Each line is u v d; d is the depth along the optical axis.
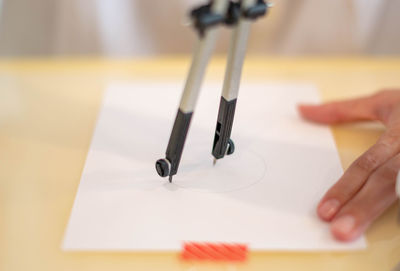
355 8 0.94
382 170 0.47
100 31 0.94
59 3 0.92
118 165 0.52
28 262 0.43
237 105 0.61
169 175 0.48
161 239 0.44
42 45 0.97
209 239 0.44
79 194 0.48
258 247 0.44
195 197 0.48
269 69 0.69
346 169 0.52
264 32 0.96
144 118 0.59
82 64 0.71
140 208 0.47
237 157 0.53
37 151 0.55
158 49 0.97
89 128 0.58
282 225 0.45
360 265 0.43
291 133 0.56
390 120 0.54
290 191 0.49
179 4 0.92
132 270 0.42
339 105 0.58
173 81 0.67
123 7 0.92
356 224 0.44
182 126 0.45
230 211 0.47
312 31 0.96
